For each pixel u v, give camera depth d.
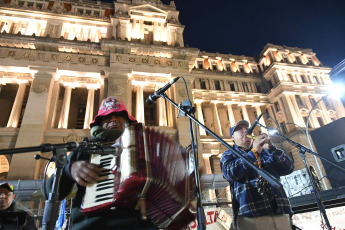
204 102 37.59
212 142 33.91
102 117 3.63
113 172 2.34
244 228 3.85
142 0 35.19
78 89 30.47
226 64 43.34
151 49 29.33
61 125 25.77
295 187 16.86
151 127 2.87
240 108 39.94
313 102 39.50
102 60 28.42
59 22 30.72
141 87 29.14
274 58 42.25
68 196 2.62
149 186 2.31
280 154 4.12
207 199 19.83
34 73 25.66
